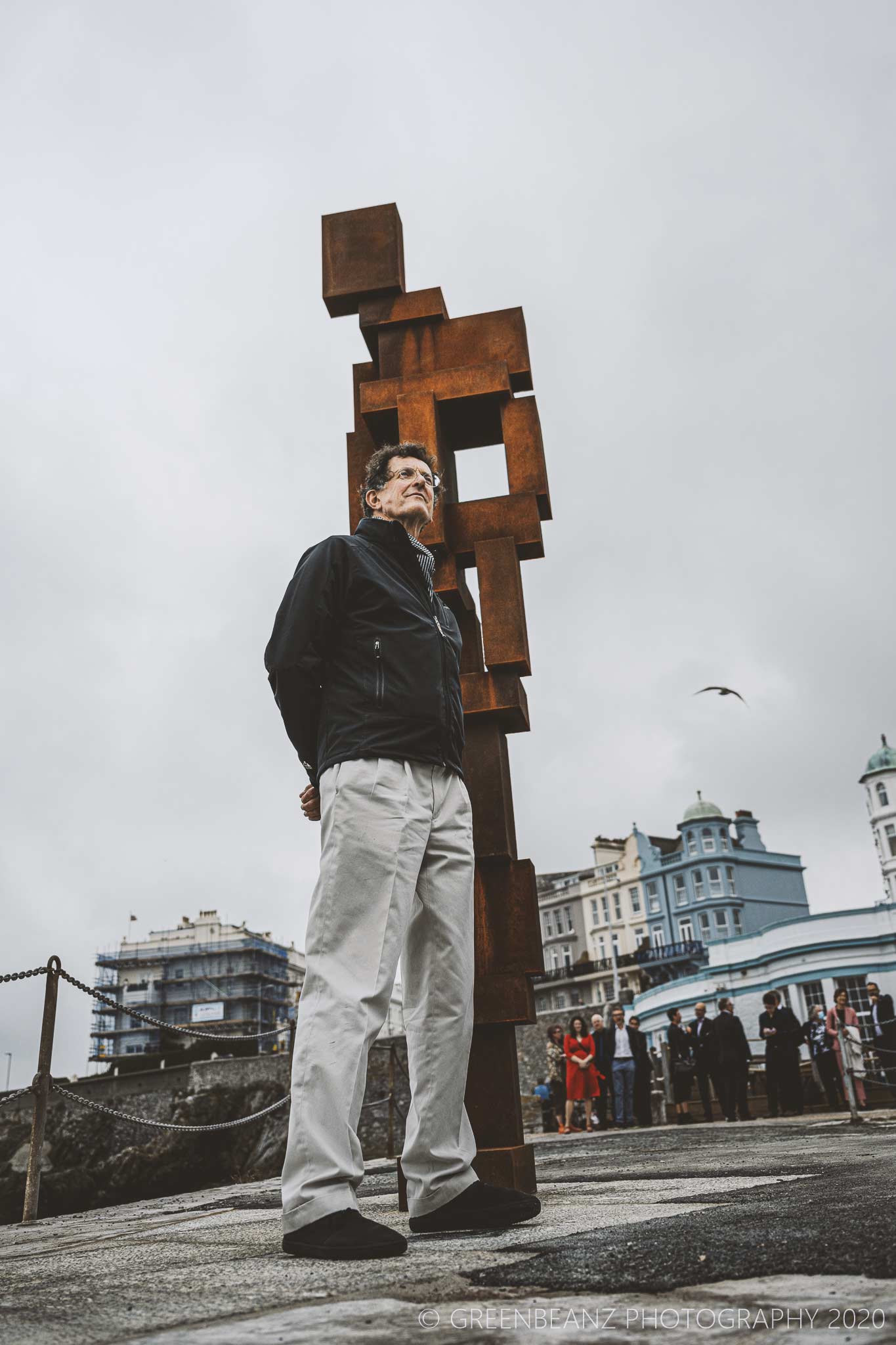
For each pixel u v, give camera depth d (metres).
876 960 29.47
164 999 89.94
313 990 1.92
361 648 2.16
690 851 59.91
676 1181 2.86
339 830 2.02
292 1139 1.79
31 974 4.87
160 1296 1.34
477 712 3.01
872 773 49.88
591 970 63.53
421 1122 2.07
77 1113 34.16
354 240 3.68
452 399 3.38
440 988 2.13
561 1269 1.35
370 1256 1.60
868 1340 0.88
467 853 2.22
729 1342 0.92
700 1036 13.28
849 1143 4.64
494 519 3.27
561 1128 14.80
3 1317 1.23
